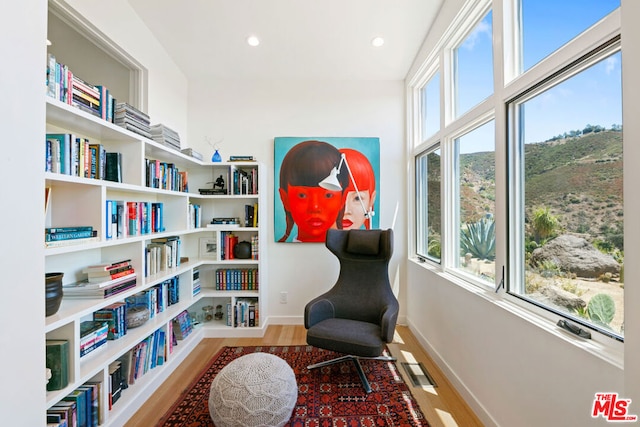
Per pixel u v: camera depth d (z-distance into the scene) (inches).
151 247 94.7
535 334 51.2
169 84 113.8
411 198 128.5
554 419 46.9
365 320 96.7
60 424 54.0
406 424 67.2
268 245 130.3
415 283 118.2
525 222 60.4
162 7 88.3
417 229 127.1
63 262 69.5
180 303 103.7
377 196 130.0
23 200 31.2
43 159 33.4
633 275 33.5
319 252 130.2
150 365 83.9
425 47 103.8
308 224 129.0
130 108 77.4
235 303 118.9
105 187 66.6
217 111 130.9
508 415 58.6
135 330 79.5
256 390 59.9
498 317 61.8
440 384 83.3
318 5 87.4
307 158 129.6
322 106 131.2
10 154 30.0
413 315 120.9
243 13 90.6
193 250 128.6
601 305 43.4
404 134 131.1
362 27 97.6
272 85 131.0
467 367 75.1
